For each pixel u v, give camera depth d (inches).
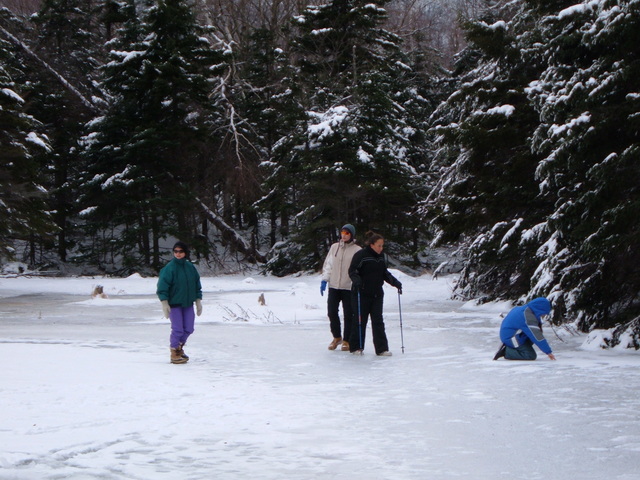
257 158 1973.4
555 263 540.4
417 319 709.9
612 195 465.1
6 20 2069.4
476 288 899.4
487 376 350.6
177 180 1900.8
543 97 634.2
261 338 553.6
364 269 446.6
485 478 179.8
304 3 2329.0
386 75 1941.4
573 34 542.0
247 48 2171.5
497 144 727.1
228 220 2087.8
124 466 193.0
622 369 358.6
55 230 1316.4
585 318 523.2
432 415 260.5
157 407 276.2
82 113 2009.1
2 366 380.2
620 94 483.8
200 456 204.5
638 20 457.7
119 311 860.6
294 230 1791.3
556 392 300.2
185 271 417.1
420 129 1951.3
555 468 188.1
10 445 212.8
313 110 1822.1
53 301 1042.1
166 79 1793.8
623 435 223.0
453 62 2128.4
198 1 2277.3
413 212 1766.7
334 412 267.7
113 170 1863.9
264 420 253.9
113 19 2100.1
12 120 1213.7
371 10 1902.1
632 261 489.1
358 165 1686.8
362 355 446.9
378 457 202.4
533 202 714.2
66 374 355.6
